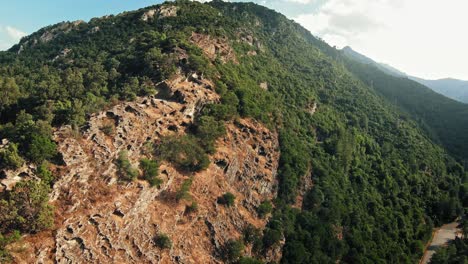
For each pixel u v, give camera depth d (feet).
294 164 320.29
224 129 273.95
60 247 153.07
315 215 300.40
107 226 174.50
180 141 238.89
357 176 395.34
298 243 259.60
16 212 146.82
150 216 199.41
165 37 371.56
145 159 214.69
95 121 210.59
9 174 163.63
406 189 442.91
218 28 447.83
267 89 414.41
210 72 311.88
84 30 518.37
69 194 172.24
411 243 360.69
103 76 291.58
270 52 610.24
